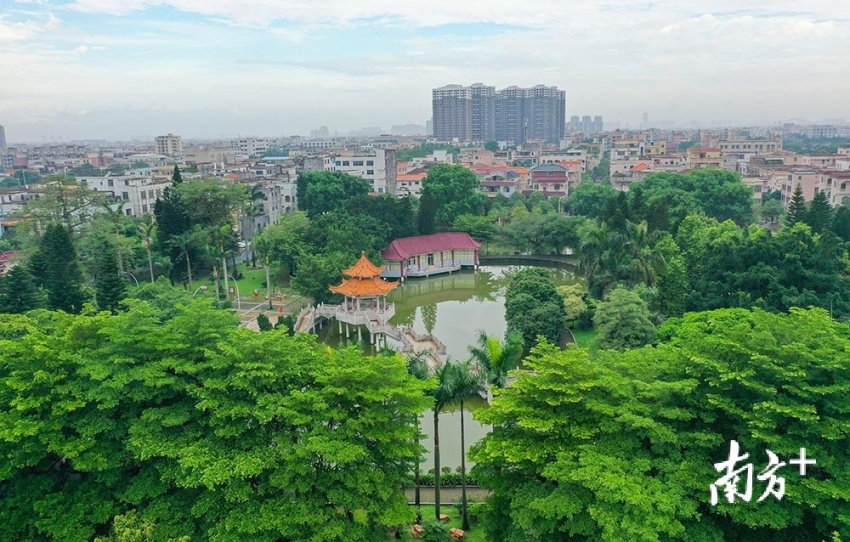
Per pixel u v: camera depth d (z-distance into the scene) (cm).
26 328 3000
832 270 4812
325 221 8406
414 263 9256
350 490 2430
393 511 2462
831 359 2289
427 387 2645
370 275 6419
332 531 2280
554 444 2403
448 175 11069
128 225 8400
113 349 2677
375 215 9300
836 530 2161
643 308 4712
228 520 2278
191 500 2484
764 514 2127
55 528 2364
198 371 2623
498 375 3075
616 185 15112
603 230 6519
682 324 3938
